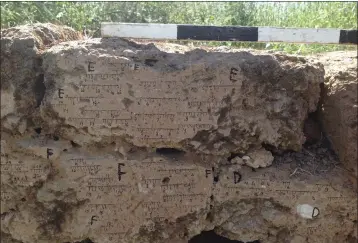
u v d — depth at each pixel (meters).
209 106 0.82
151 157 0.84
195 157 0.85
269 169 0.85
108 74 0.80
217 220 0.87
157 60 0.82
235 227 0.87
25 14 1.29
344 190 0.84
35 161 0.83
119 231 0.86
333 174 0.85
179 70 0.80
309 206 0.85
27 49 0.82
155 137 0.83
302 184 0.84
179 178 0.84
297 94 0.83
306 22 1.40
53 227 0.86
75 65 0.80
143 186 0.84
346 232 0.86
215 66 0.80
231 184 0.85
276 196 0.85
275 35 0.92
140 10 1.44
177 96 0.81
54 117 0.82
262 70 0.81
